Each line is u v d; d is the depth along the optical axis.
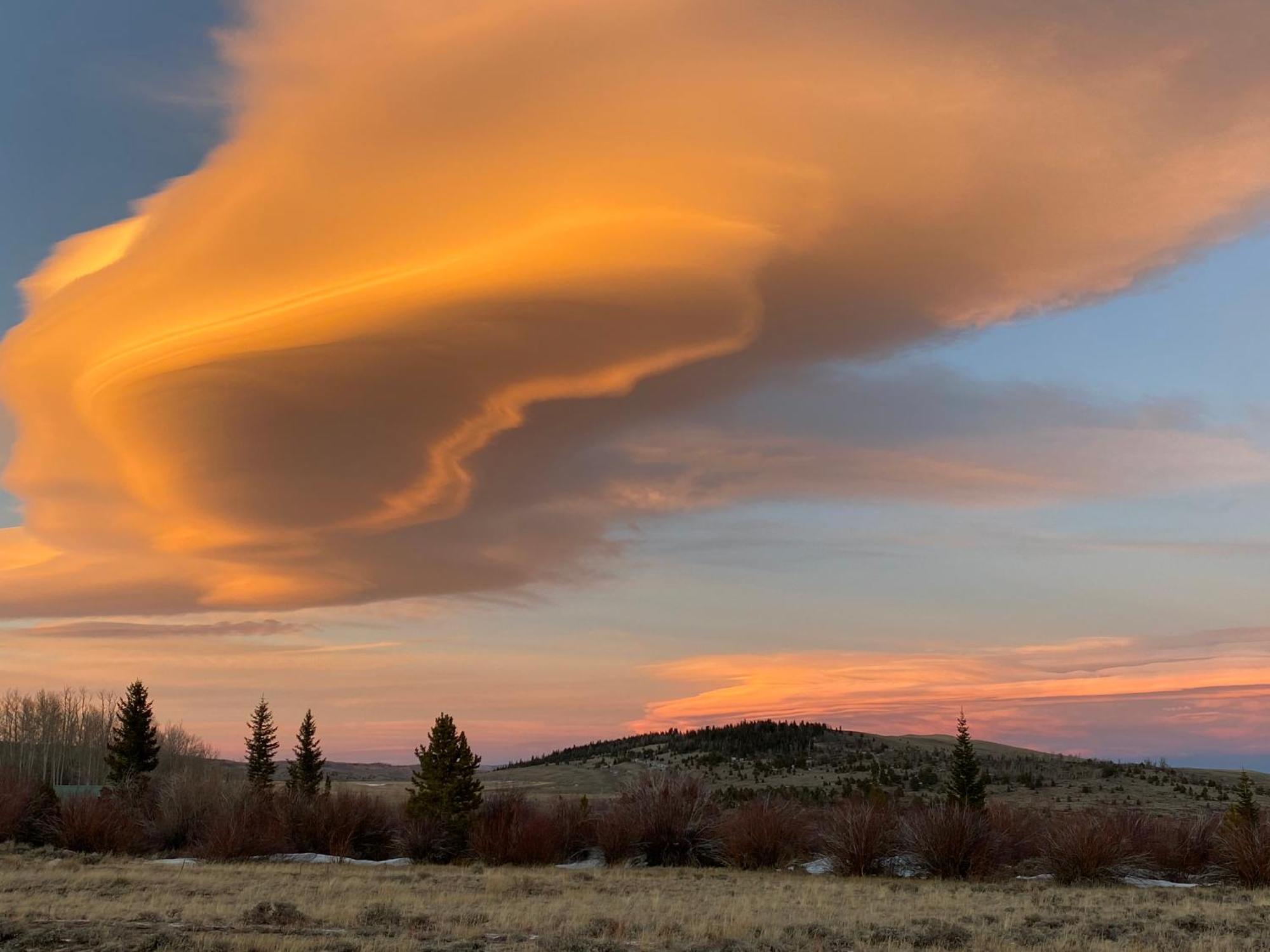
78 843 42.00
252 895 23.09
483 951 15.37
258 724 104.06
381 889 26.03
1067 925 19.08
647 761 171.38
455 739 54.50
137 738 81.50
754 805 40.03
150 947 14.76
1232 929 18.77
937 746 161.50
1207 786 112.62
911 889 28.88
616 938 16.98
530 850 39.84
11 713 123.06
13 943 15.16
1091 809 40.00
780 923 19.02
